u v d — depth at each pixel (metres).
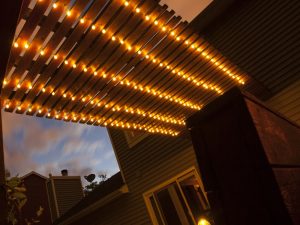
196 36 4.03
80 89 3.74
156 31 3.55
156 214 9.25
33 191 19.59
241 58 7.73
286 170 1.10
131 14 3.17
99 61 3.48
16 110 3.45
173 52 4.11
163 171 9.16
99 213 11.40
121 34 3.31
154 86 4.59
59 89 3.54
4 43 1.96
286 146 1.31
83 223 12.30
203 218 4.89
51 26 2.69
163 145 9.28
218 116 1.12
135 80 4.21
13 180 2.08
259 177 0.98
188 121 1.19
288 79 6.89
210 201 1.06
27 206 18.59
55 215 19.05
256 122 1.06
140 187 9.80
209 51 4.43
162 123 5.91
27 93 3.34
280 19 7.22
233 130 1.07
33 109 3.58
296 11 6.99
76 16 2.76
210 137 1.12
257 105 1.20
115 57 3.55
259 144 1.00
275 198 0.93
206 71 4.92
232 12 8.12
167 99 5.09
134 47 3.58
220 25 8.30
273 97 7.02
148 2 3.12
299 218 0.95
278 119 1.46
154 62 4.07
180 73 4.62
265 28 7.45
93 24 3.03
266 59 7.30
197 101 5.66
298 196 1.06
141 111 5.09
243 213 0.98
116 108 4.60
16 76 2.97
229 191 1.03
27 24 2.54
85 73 3.54
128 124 5.32
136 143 10.08
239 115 1.07
